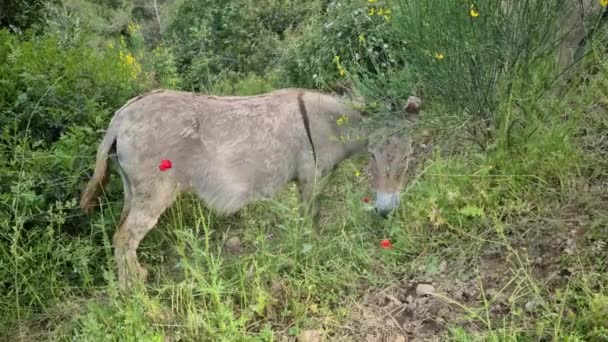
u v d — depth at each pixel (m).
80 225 4.21
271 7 9.70
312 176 4.12
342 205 4.66
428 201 3.96
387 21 4.53
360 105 4.03
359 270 3.74
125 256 3.79
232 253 4.25
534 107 4.06
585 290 2.96
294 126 3.98
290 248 3.84
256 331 3.36
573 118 4.07
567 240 3.46
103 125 4.76
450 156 4.42
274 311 3.44
